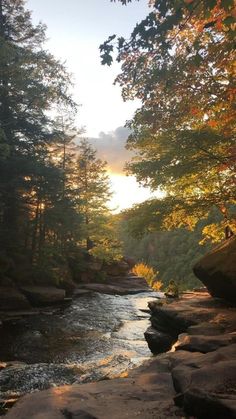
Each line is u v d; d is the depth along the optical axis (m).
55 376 8.09
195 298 13.31
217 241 19.11
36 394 4.97
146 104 10.38
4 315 16.81
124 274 36.09
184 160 13.38
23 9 23.22
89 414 4.05
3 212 21.97
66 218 24.00
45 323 16.08
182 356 5.97
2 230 20.47
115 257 34.91
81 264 31.14
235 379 4.17
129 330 14.95
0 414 5.89
